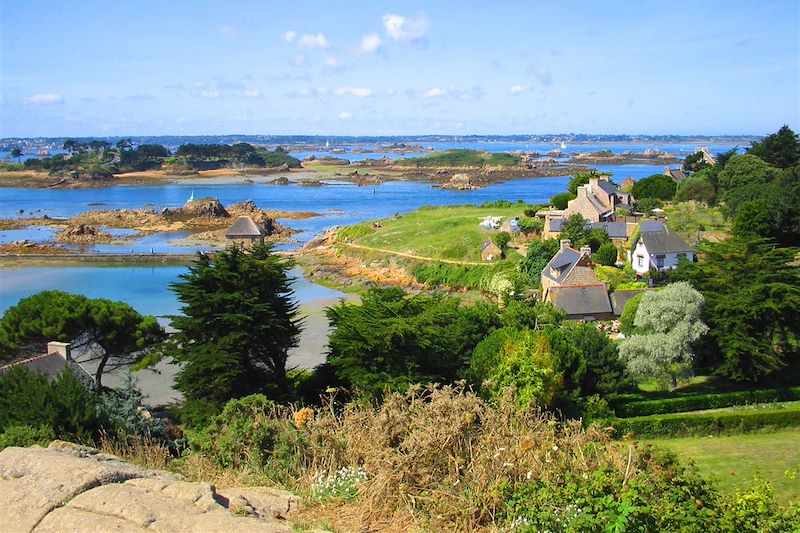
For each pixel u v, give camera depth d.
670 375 47.00
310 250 119.81
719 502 14.34
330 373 41.06
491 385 30.08
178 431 30.31
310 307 81.50
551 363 38.53
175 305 81.38
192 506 11.71
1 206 199.38
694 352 48.94
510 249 97.69
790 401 46.47
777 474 33.59
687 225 93.69
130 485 12.41
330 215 172.62
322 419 18.91
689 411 44.06
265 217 145.62
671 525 12.93
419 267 98.19
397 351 36.88
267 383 39.03
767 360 46.38
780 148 123.38
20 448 13.87
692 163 151.38
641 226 82.94
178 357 39.28
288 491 15.38
